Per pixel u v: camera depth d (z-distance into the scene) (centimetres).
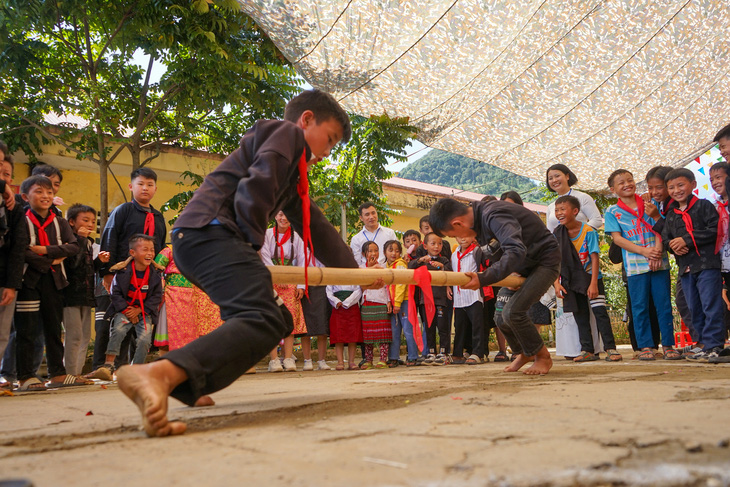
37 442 135
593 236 498
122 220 442
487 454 99
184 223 172
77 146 747
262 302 164
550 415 146
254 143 186
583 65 668
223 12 683
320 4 524
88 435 145
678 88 719
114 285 425
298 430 136
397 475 86
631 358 514
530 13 582
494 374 343
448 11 555
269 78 798
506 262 282
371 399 208
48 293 376
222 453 109
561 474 83
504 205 310
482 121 741
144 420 134
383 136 746
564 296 500
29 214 377
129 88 808
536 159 837
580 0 592
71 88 755
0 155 336
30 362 359
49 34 722
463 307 567
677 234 414
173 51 695
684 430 116
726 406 152
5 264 340
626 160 846
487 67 634
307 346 568
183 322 475
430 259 587
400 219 1162
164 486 85
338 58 583
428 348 600
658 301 464
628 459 93
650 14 623
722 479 79
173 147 864
